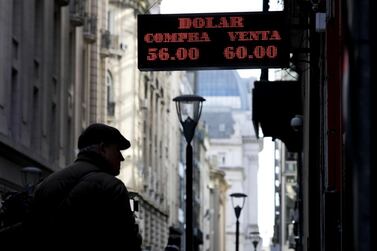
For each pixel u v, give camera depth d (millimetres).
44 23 44656
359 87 3545
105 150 6781
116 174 6949
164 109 90438
